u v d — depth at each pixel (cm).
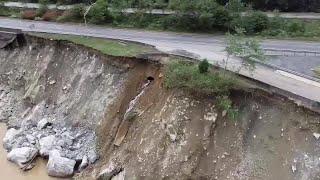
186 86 4222
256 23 5738
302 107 3859
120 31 5981
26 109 5481
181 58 4788
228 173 3906
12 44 6016
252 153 3906
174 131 4159
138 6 6431
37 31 5978
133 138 4431
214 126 4091
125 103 4800
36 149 4728
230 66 4575
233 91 4131
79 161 4566
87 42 5500
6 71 5950
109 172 4325
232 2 5928
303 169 3659
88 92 5147
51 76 5534
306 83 4309
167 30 5991
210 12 5831
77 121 5047
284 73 4538
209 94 4125
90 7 6381
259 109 4044
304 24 5888
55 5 7062
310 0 6444
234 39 4319
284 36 5562
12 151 4706
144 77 4800
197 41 5500
